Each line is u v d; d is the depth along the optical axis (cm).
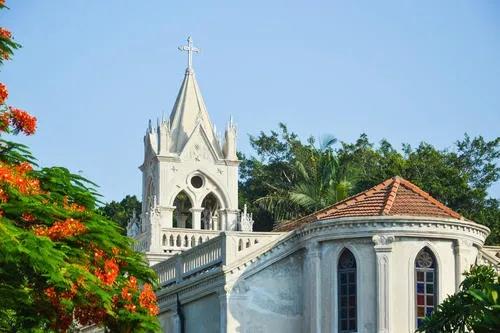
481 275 3366
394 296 4738
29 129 3095
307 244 4912
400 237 4762
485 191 8006
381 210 4844
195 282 5056
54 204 2950
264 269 4925
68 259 2852
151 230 5762
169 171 6138
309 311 4878
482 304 2861
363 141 8681
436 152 7888
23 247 2616
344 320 4797
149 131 6281
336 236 4806
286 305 4931
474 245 4891
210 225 6353
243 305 4872
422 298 4759
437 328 3394
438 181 7675
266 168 8888
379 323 4709
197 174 6191
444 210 4900
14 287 2819
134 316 3059
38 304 2919
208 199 6384
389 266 4738
